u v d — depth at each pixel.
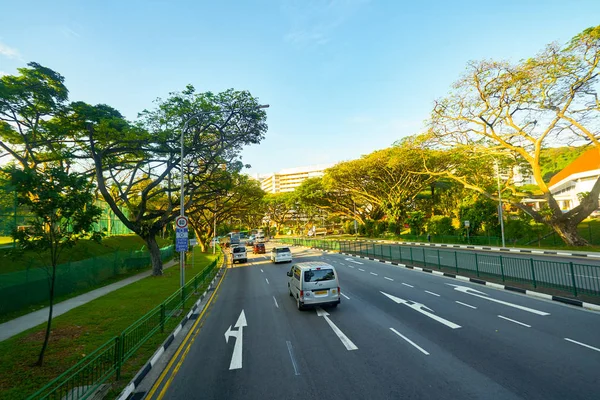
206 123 23.16
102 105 22.16
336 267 24.47
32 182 7.62
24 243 7.70
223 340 9.26
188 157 25.70
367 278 18.62
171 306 11.62
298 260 31.72
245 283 19.94
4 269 16.41
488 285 14.96
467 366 6.58
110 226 38.50
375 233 60.66
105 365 7.11
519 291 13.17
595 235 32.25
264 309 12.71
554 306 10.73
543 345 7.43
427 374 6.35
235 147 26.91
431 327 9.20
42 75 19.28
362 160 53.47
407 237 47.88
